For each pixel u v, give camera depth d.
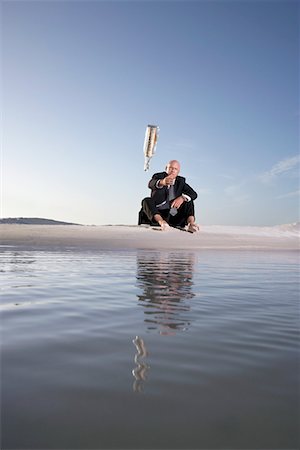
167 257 6.11
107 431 0.75
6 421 0.79
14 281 3.04
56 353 1.25
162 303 2.21
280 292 2.70
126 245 8.79
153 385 0.99
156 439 0.72
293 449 0.70
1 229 10.02
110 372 1.08
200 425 0.78
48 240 9.00
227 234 10.64
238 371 1.11
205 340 1.45
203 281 3.26
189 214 10.51
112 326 1.64
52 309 1.98
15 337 1.45
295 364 1.19
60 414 0.82
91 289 2.68
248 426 0.78
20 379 1.01
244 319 1.83
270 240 10.45
